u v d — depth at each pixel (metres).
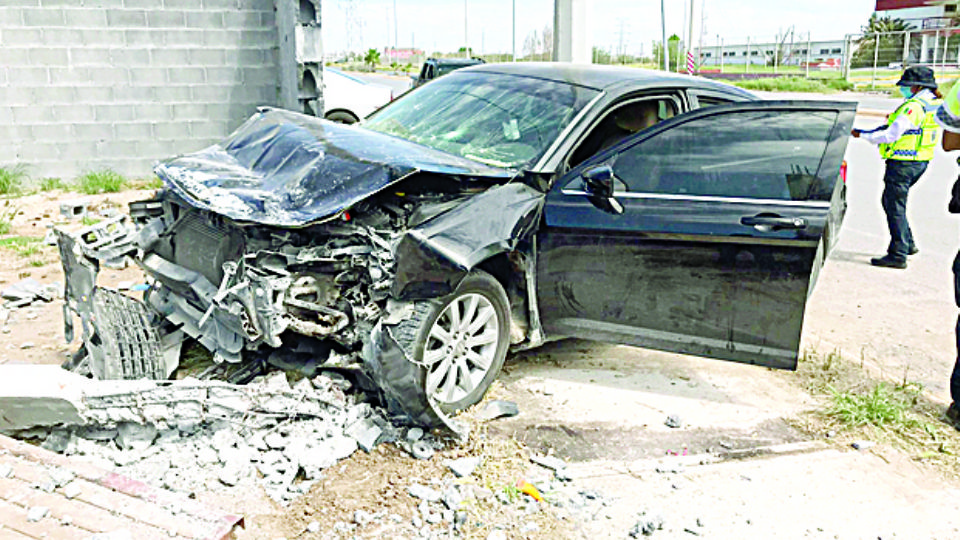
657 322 4.17
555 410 4.12
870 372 4.79
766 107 4.10
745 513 3.27
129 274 6.45
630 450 3.74
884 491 3.48
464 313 3.93
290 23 10.22
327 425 3.70
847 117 3.96
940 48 37.22
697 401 4.30
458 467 3.45
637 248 4.07
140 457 3.43
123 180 10.42
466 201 3.91
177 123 10.75
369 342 3.68
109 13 10.16
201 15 10.52
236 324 3.66
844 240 8.41
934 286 6.75
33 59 10.01
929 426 4.04
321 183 3.79
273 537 2.97
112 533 2.60
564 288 4.21
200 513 2.77
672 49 39.97
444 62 15.85
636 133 4.21
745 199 3.94
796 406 4.29
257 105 11.04
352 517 3.11
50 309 5.57
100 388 3.45
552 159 4.22
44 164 10.32
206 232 4.11
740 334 4.05
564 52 10.85
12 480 2.92
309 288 3.67
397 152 4.04
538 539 3.03
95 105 10.35
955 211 4.32
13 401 3.39
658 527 3.13
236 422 3.58
